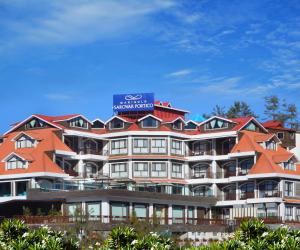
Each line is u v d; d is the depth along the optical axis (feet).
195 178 344.08
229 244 102.22
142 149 339.98
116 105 367.04
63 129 328.49
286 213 325.83
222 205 334.03
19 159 312.50
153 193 301.02
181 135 347.56
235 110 502.79
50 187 302.04
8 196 312.50
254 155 330.34
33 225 238.89
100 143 346.33
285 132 388.57
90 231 199.72
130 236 114.01
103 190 279.90
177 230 272.72
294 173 332.80
